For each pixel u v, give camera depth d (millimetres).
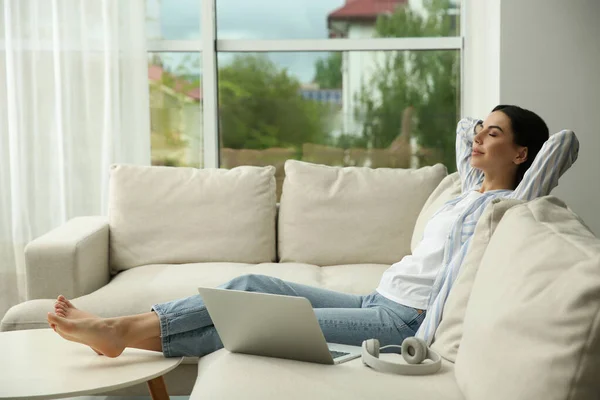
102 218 3422
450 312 1745
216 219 3287
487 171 2275
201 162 4438
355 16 4359
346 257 3248
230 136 4426
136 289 2770
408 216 3256
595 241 1305
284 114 4402
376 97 4359
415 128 4359
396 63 4340
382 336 2107
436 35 4324
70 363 2016
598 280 1133
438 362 1618
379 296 2236
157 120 4418
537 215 1504
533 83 3426
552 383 1137
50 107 4191
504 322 1289
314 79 4375
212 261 3273
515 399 1185
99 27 4160
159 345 2172
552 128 3438
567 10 3395
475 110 4047
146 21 4348
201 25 4320
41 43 4172
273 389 1509
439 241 2227
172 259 3256
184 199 3305
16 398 1747
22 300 4227
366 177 3355
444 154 4359
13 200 4203
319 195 3303
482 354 1344
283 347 1774
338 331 2086
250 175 3359
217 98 4398
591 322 1121
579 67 3408
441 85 4328
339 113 4383
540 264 1296
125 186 3314
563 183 3455
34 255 2826
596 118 3420
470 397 1363
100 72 4172
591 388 1124
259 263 3293
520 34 3414
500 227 1597
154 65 4395
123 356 2102
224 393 1513
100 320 2057
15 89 4172
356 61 4355
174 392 2631
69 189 4184
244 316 1770
